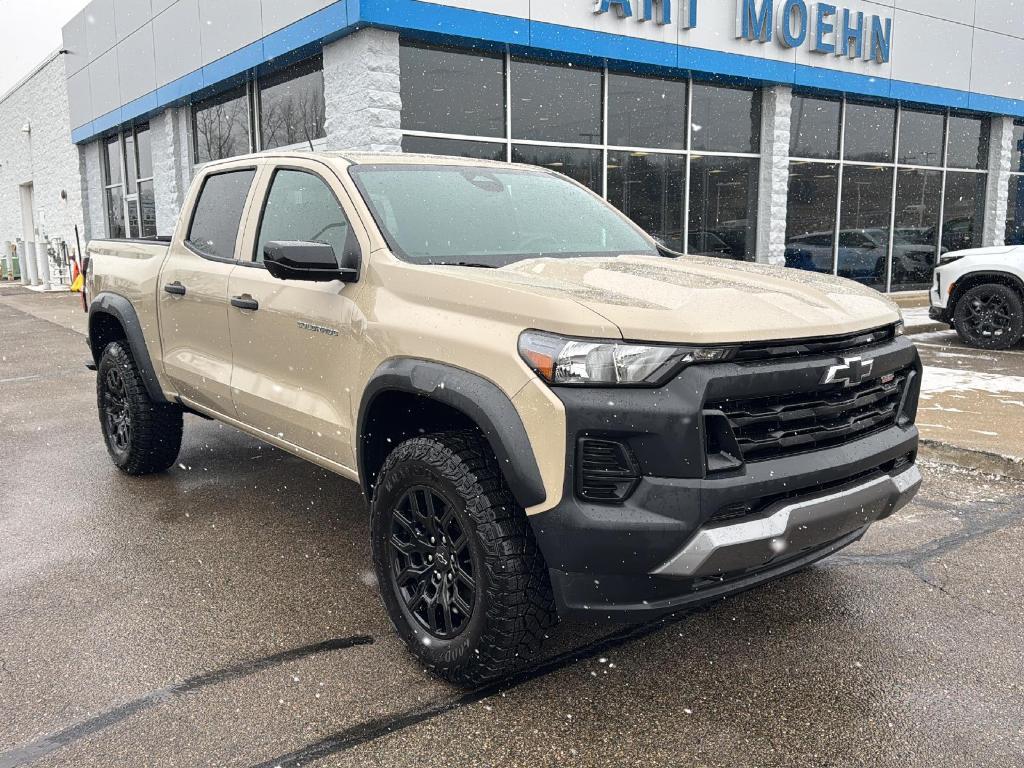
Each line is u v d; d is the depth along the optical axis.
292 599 3.51
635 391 2.44
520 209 3.84
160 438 5.05
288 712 2.68
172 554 4.00
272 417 3.74
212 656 3.04
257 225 4.00
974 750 2.47
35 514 4.58
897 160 14.83
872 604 3.45
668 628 3.27
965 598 3.50
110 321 5.28
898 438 2.97
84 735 2.56
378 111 9.19
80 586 3.64
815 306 2.85
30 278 22.75
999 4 15.16
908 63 13.90
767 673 2.92
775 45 12.05
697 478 2.42
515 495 2.53
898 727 2.59
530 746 2.50
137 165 17.31
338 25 9.06
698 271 3.29
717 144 12.45
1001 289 9.86
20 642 3.14
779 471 2.54
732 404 2.53
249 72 11.62
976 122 16.08
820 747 2.49
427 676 2.90
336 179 3.55
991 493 4.88
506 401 2.56
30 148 24.89
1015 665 2.96
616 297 2.68
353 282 3.27
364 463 3.18
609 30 10.42
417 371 2.81
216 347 4.17
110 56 16.44
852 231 14.41
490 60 10.17
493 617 2.61
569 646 3.13
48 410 7.43
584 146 11.10
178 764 2.42
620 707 2.71
